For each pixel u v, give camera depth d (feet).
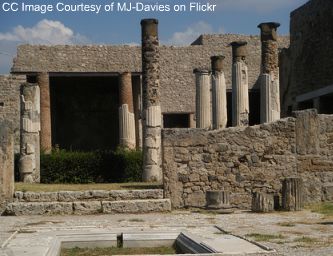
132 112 142.00
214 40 152.46
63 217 62.03
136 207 65.36
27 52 140.87
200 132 68.90
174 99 151.02
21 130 91.40
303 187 69.62
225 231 48.34
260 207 64.49
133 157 94.79
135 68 143.95
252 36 154.20
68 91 168.04
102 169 93.56
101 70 143.23
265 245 41.37
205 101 113.19
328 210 64.59
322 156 71.05
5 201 66.39
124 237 45.80
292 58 149.07
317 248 40.24
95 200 67.05
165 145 68.39
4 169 66.69
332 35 130.41
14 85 136.36
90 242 45.83
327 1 131.85
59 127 167.84
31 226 54.39
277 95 93.97
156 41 88.02
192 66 151.84
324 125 71.36
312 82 138.92
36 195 66.74
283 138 70.28
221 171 69.00
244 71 101.71
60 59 142.10
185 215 62.44
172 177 68.18
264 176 69.67
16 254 37.88
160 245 45.80
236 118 100.99
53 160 93.45
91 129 169.37
